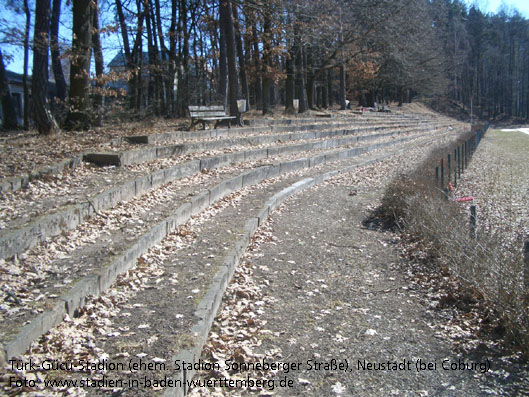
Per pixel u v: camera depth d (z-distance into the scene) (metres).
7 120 19.50
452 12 83.88
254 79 33.12
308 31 22.52
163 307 5.02
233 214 9.30
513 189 15.29
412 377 4.45
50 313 4.32
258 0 17.61
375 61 41.16
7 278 5.07
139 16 22.17
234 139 15.21
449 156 13.88
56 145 11.23
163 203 8.70
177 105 22.16
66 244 6.22
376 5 30.30
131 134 13.50
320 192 12.89
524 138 38.88
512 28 94.94
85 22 14.26
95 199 7.46
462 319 5.65
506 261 5.68
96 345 4.18
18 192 7.84
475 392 4.24
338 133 23.25
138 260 6.27
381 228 9.88
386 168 17.19
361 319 5.67
